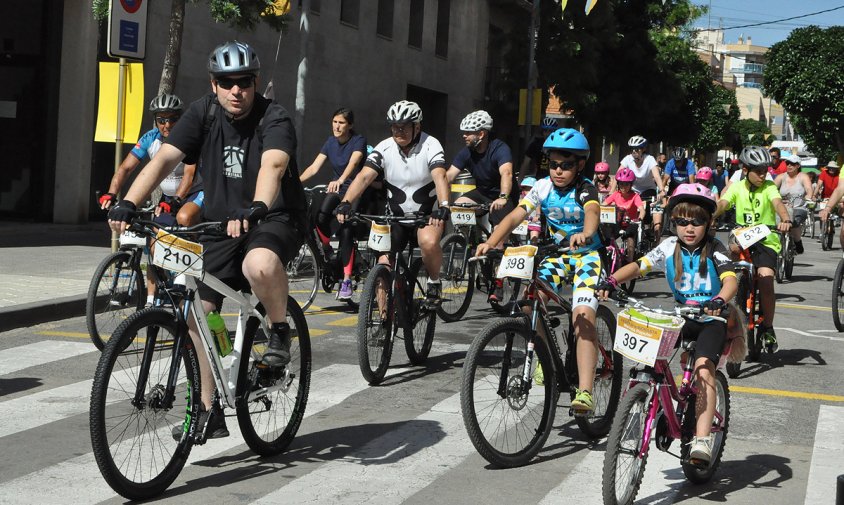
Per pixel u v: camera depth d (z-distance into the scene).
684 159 21.61
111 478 4.45
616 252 12.68
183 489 4.82
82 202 18.36
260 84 22.06
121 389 4.50
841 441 6.02
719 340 5.04
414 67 28.84
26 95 18.27
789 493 5.04
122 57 11.02
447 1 30.47
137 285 8.09
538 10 26.06
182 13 13.60
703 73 43.50
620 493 4.63
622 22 32.81
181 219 6.76
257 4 13.70
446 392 6.99
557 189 5.81
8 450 5.38
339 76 25.23
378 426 6.07
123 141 11.11
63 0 18.08
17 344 8.25
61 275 11.50
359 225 10.41
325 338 8.93
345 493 4.81
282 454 5.46
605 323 5.97
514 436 5.39
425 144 7.76
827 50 44.59
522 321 5.38
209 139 5.07
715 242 5.31
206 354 4.91
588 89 31.61
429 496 4.81
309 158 24.22
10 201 18.41
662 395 4.85
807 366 8.47
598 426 5.97
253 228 4.98
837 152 47.03
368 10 26.41
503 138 33.53
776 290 14.20
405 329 7.65
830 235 22.31
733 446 5.89
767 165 8.70
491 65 34.38
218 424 4.98
